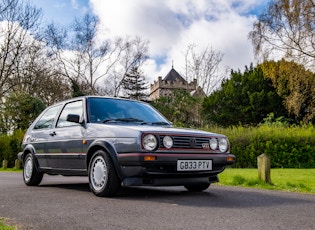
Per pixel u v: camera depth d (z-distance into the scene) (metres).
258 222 3.61
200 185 6.12
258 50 25.36
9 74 32.09
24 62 33.59
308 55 23.89
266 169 7.55
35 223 3.57
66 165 6.37
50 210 4.27
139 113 6.58
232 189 6.66
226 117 39.59
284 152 17.33
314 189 6.80
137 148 4.97
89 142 5.73
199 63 40.56
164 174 5.05
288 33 24.28
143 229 3.31
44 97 37.25
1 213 4.11
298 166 17.27
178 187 6.97
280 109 37.22
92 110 6.22
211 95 41.66
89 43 40.72
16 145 21.34
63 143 6.38
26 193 5.91
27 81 34.06
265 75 28.31
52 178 10.16
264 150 17.45
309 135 17.58
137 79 66.25
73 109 6.67
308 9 23.58
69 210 4.26
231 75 43.88
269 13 24.95
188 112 36.69
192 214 3.98
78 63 40.28
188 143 5.29
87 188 6.82
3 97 29.58
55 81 37.66
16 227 3.38
